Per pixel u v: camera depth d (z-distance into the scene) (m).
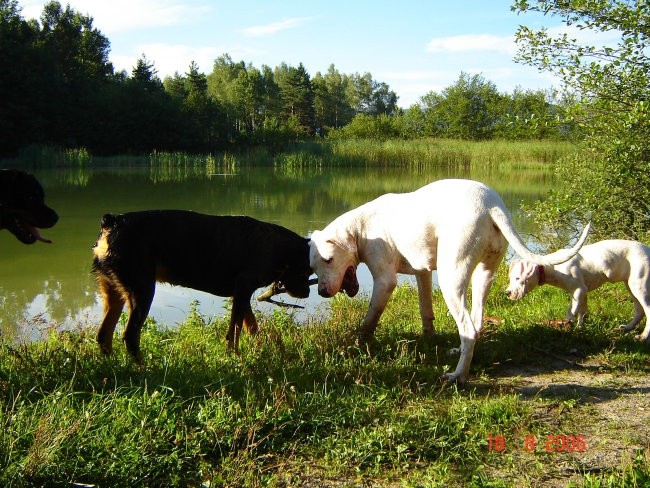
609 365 5.76
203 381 4.87
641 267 6.52
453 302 5.27
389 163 47.91
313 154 49.00
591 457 3.96
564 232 10.33
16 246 12.76
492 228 5.27
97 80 65.62
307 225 15.12
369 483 3.68
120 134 55.25
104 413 4.08
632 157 7.88
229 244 5.75
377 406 4.56
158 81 79.38
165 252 5.55
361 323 6.71
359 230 6.13
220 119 61.38
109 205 19.28
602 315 7.10
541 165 43.66
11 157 46.16
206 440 3.95
